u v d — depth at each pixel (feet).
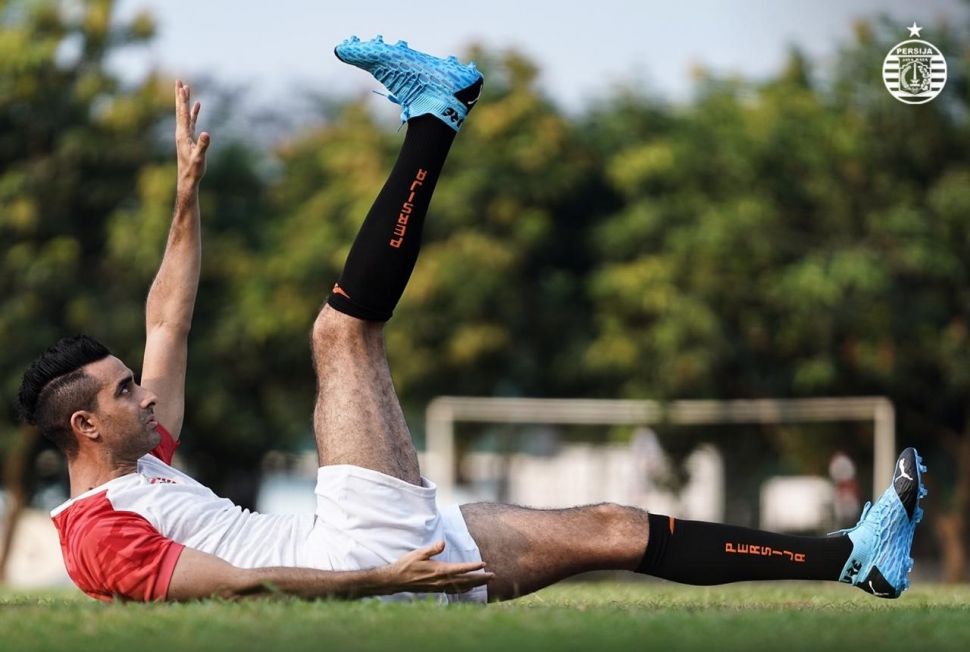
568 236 139.85
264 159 149.18
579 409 126.21
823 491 127.13
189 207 35.47
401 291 30.22
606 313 132.67
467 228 136.56
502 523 30.32
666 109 141.59
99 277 134.00
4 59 130.82
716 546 30.58
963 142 121.19
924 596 41.34
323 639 21.99
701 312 123.95
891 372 120.78
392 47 31.86
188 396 135.95
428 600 27.40
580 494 128.26
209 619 24.13
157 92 135.85
